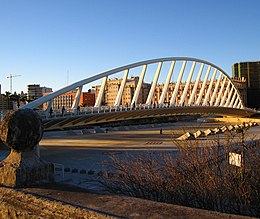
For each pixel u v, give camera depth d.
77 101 42.16
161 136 51.59
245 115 104.00
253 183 5.59
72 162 25.66
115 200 2.94
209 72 78.75
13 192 3.21
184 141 7.15
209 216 2.56
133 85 136.62
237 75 175.88
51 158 28.47
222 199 5.42
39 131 3.62
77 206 2.73
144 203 2.86
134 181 5.87
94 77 45.53
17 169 3.36
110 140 46.16
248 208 5.30
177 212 2.63
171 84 138.12
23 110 3.58
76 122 39.88
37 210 2.91
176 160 6.48
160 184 5.63
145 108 48.00
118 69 50.59
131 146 36.59
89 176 17.20
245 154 6.33
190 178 5.57
